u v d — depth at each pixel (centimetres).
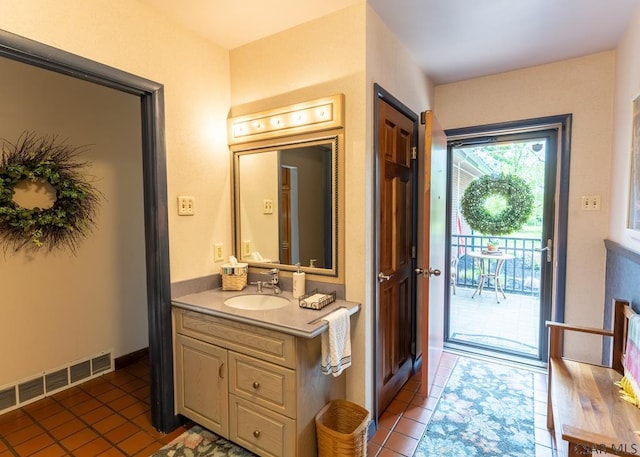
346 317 171
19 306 224
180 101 201
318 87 195
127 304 285
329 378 181
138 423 209
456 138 301
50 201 235
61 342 245
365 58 180
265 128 211
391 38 210
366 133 182
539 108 260
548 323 199
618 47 224
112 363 276
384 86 202
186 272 207
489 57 244
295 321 159
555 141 272
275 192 214
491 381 255
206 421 191
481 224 376
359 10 180
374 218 193
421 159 268
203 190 215
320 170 196
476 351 306
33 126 227
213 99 221
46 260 236
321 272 199
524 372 268
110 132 269
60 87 240
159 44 189
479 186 375
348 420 183
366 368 192
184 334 196
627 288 193
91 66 160
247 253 229
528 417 212
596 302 248
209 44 217
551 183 275
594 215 246
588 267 249
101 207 264
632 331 165
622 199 209
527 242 459
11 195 214
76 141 248
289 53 204
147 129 189
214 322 182
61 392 243
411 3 180
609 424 138
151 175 190
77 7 156
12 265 221
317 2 179
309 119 194
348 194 188
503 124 273
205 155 216
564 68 250
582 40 221
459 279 497
